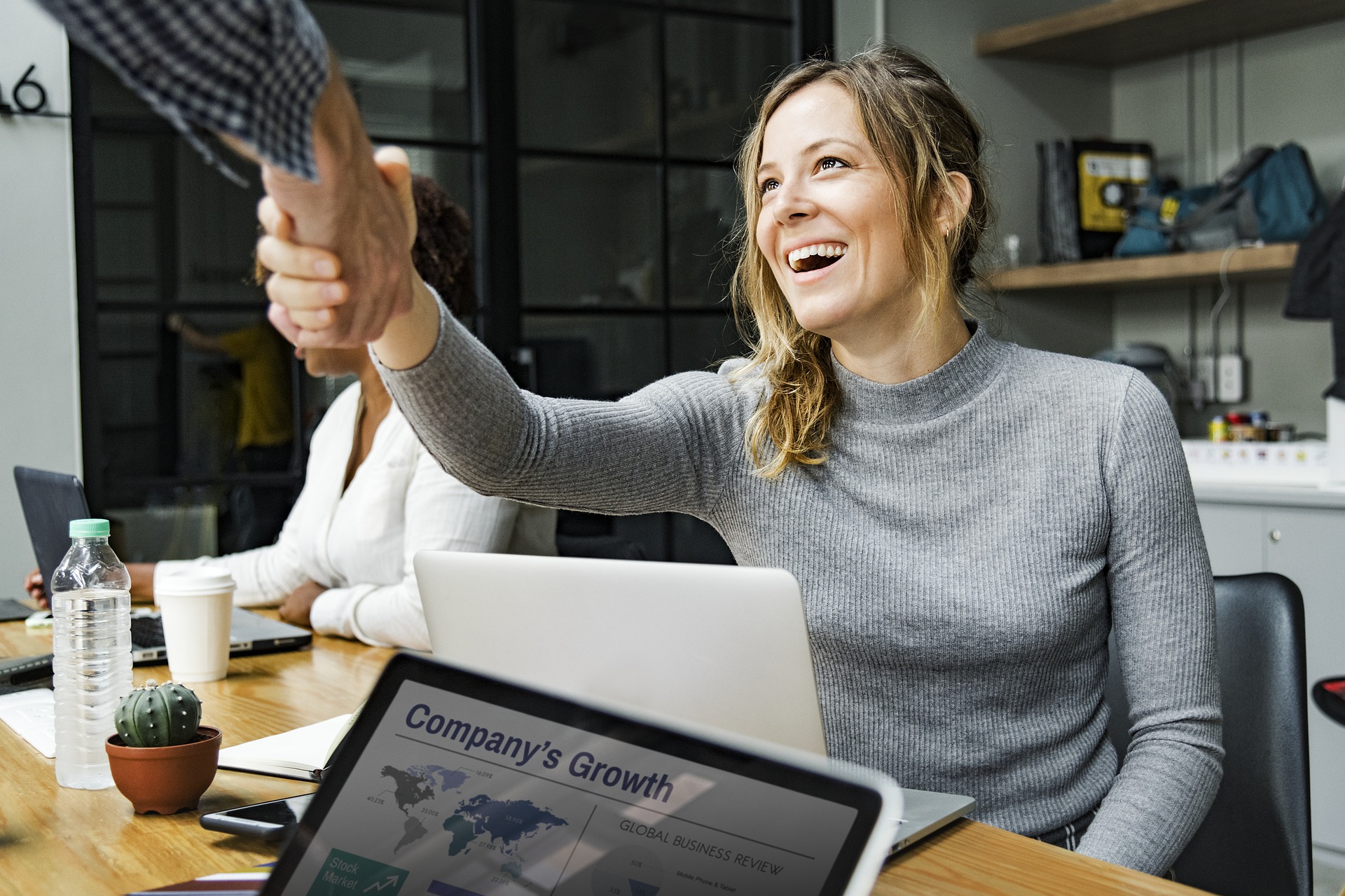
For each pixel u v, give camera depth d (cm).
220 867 83
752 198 128
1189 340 387
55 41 280
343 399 206
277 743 110
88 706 102
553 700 68
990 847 87
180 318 304
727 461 126
